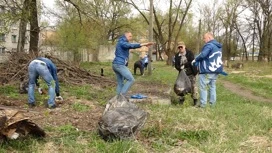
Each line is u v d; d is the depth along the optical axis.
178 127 5.89
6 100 8.19
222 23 56.00
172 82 16.75
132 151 4.72
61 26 32.00
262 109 8.39
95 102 8.65
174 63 9.52
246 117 7.12
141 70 21.09
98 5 22.36
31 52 14.98
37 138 5.04
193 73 9.30
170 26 39.41
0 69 12.95
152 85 14.30
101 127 5.20
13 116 4.64
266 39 51.31
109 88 12.37
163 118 6.44
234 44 58.94
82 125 6.00
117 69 8.67
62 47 33.16
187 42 64.50
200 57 8.32
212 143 5.18
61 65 14.31
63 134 5.34
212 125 6.07
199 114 6.89
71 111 7.17
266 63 44.44
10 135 4.58
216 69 8.36
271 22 50.31
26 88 9.97
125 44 8.49
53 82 7.59
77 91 10.53
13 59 13.63
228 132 5.77
